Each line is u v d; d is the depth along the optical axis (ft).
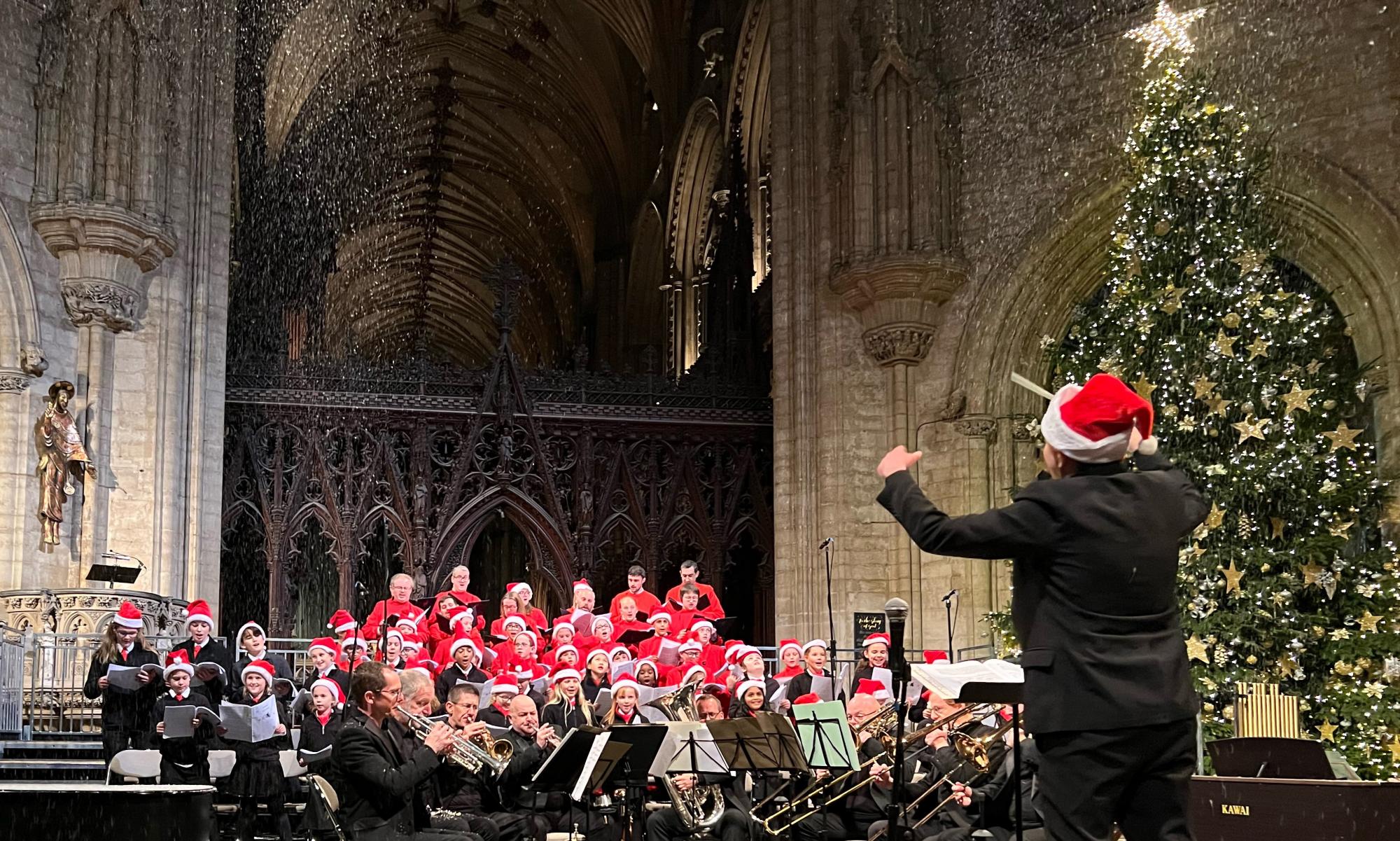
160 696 47.06
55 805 23.82
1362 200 62.03
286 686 47.26
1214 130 58.75
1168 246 57.57
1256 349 53.67
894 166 75.41
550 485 83.10
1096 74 71.41
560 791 37.37
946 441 74.64
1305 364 58.44
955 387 74.43
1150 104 60.54
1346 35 63.41
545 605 118.01
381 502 81.10
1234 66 66.23
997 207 74.33
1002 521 14.98
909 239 74.69
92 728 57.26
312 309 123.85
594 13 138.21
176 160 72.95
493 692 44.68
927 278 74.08
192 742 45.60
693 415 85.61
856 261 75.56
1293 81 64.64
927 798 38.73
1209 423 55.11
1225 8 66.85
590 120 151.74
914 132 75.61
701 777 39.09
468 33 143.84
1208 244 56.90
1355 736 51.44
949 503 73.97
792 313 79.56
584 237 161.99
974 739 32.68
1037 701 14.82
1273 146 64.54
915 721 41.68
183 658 44.96
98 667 48.80
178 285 72.18
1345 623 53.72
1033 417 72.84
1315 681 53.47
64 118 68.39
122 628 48.52
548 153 161.48
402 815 30.94
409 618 60.18
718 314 96.17
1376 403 61.36
